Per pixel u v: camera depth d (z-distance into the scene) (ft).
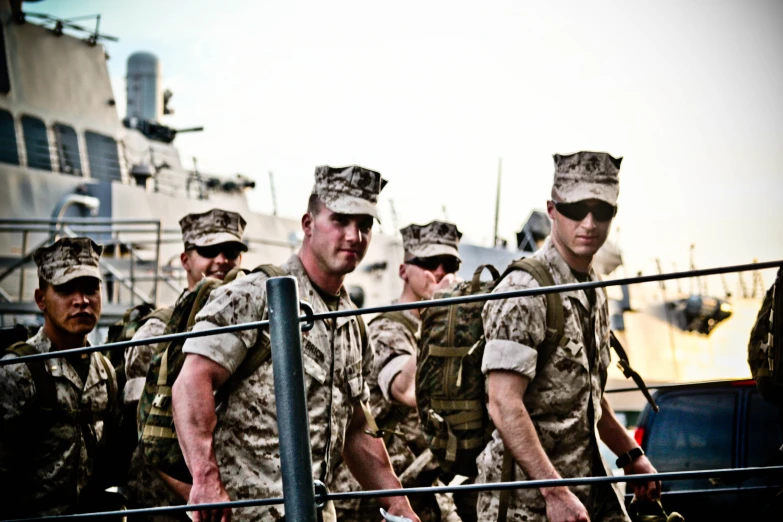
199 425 10.52
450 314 12.80
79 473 13.79
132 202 38.42
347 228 11.52
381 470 11.91
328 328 11.57
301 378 9.04
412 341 16.70
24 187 36.32
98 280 14.44
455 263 18.53
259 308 10.96
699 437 16.66
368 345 12.36
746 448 16.17
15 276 34.55
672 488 16.53
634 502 13.42
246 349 10.93
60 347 14.23
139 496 14.88
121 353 17.52
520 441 11.35
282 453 8.98
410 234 18.57
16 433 13.32
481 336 12.58
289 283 9.13
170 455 11.47
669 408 17.13
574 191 12.19
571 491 11.87
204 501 10.17
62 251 14.20
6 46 37.19
